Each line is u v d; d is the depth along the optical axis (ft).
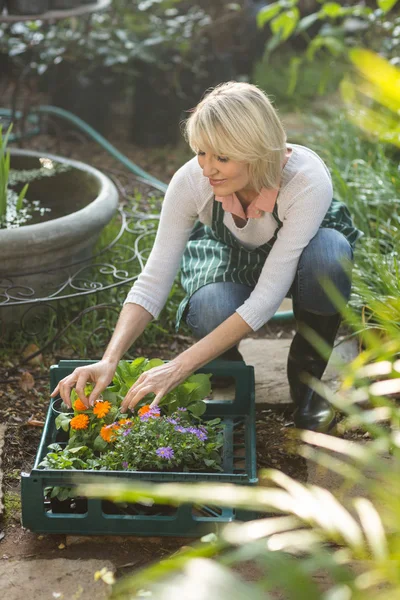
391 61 14.33
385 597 4.36
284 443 8.19
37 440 8.29
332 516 4.76
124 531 6.74
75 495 6.67
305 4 21.93
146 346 10.11
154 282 7.58
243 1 19.86
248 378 8.07
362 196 11.61
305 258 7.53
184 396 7.62
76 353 9.88
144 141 17.38
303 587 4.20
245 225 7.56
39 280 9.84
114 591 6.17
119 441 7.01
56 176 11.85
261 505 6.28
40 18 12.82
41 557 6.65
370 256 10.04
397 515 4.96
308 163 7.27
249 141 6.51
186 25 17.51
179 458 6.96
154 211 12.80
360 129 13.82
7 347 9.94
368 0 20.45
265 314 7.17
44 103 18.30
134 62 17.04
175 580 4.54
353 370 6.26
